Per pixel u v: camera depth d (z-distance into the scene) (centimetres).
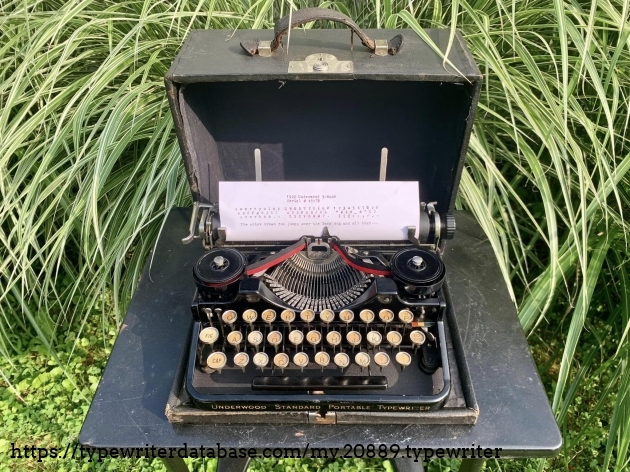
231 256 91
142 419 89
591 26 116
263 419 87
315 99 106
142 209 137
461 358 93
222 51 93
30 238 133
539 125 135
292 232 97
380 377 87
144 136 152
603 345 163
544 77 144
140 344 101
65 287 182
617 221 133
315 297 93
